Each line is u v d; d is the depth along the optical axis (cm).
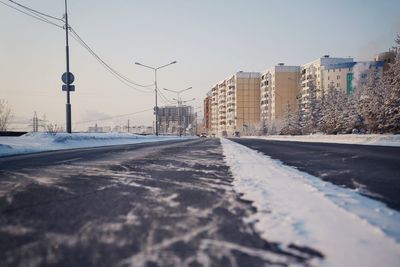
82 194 535
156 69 4875
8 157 1316
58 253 279
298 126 6844
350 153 1462
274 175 748
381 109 3438
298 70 11994
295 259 259
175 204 460
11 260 266
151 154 1469
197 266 249
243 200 479
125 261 261
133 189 579
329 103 5572
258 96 14062
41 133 2498
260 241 301
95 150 1831
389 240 296
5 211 425
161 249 285
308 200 470
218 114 17738
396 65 3297
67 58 2392
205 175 755
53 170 859
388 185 611
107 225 359
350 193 528
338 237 306
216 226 351
